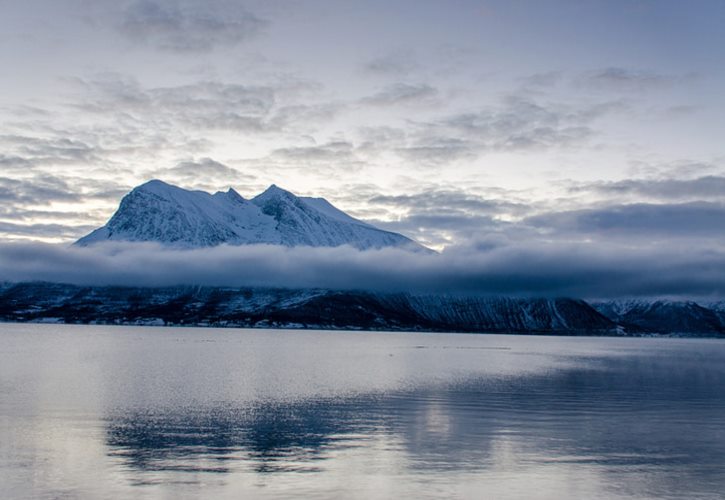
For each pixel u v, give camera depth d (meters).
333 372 129.00
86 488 43.00
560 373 133.75
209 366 139.12
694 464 49.47
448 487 43.53
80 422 64.56
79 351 186.12
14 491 42.31
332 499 41.03
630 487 43.81
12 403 76.81
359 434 59.72
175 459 50.09
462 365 156.50
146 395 86.06
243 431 60.78
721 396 91.19
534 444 55.84
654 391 97.75
